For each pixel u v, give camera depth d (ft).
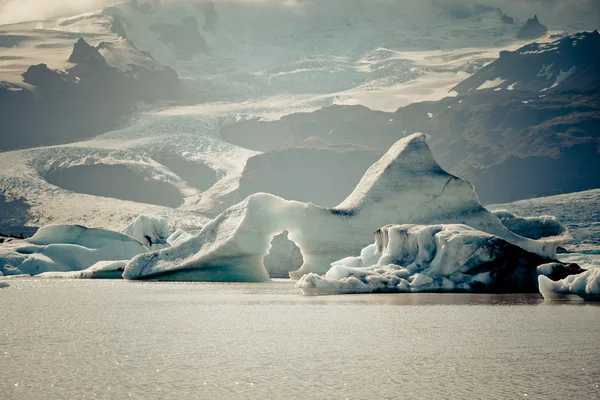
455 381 65.31
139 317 107.14
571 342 84.02
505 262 152.66
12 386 63.31
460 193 204.74
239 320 103.04
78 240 255.70
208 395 60.70
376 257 175.83
